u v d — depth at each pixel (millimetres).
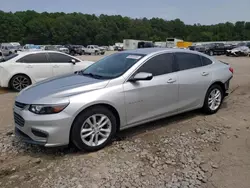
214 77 5160
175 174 3143
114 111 3844
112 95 3736
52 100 3420
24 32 95938
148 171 3203
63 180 3027
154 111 4281
